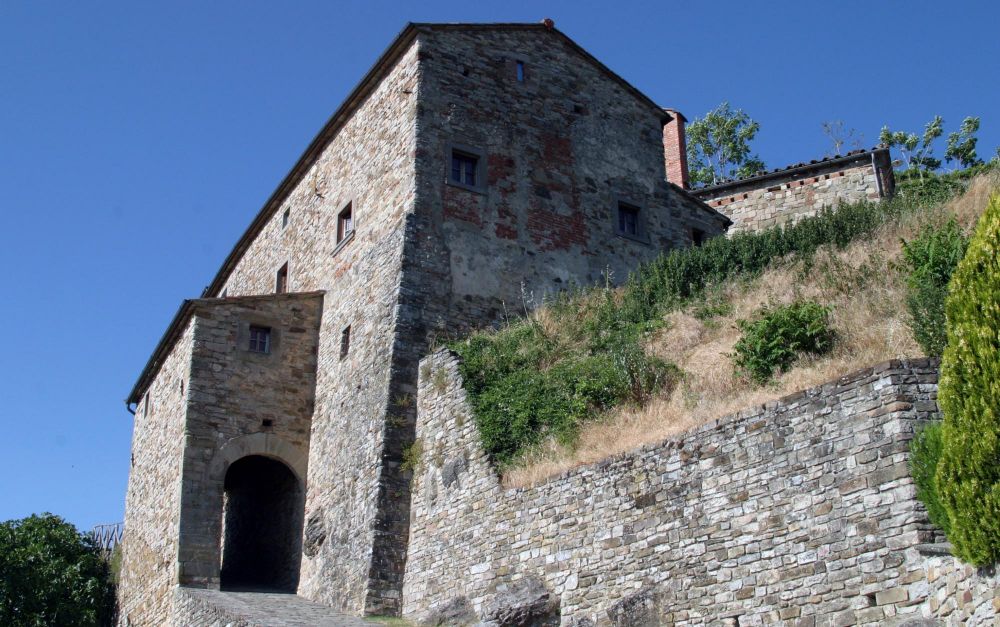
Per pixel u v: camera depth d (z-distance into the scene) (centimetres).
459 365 2091
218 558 2295
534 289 2467
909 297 1688
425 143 2445
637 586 1545
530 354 2145
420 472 2066
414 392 2180
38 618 2609
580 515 1667
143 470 2700
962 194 2311
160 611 2291
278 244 3027
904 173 4300
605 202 2706
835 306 1881
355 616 1947
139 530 2614
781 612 1367
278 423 2477
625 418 1827
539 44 2766
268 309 2570
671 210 2847
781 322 1800
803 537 1377
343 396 2367
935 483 1219
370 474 2109
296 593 2281
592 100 2808
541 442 1894
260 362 2512
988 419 1146
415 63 2536
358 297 2452
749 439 1480
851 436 1371
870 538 1309
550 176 2627
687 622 1462
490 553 1805
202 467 2359
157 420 2659
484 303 2375
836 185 3284
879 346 1642
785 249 2353
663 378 1938
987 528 1123
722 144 5225
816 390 1430
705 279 2353
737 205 3400
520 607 1641
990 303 1177
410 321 2247
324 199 2798
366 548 2019
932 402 1341
